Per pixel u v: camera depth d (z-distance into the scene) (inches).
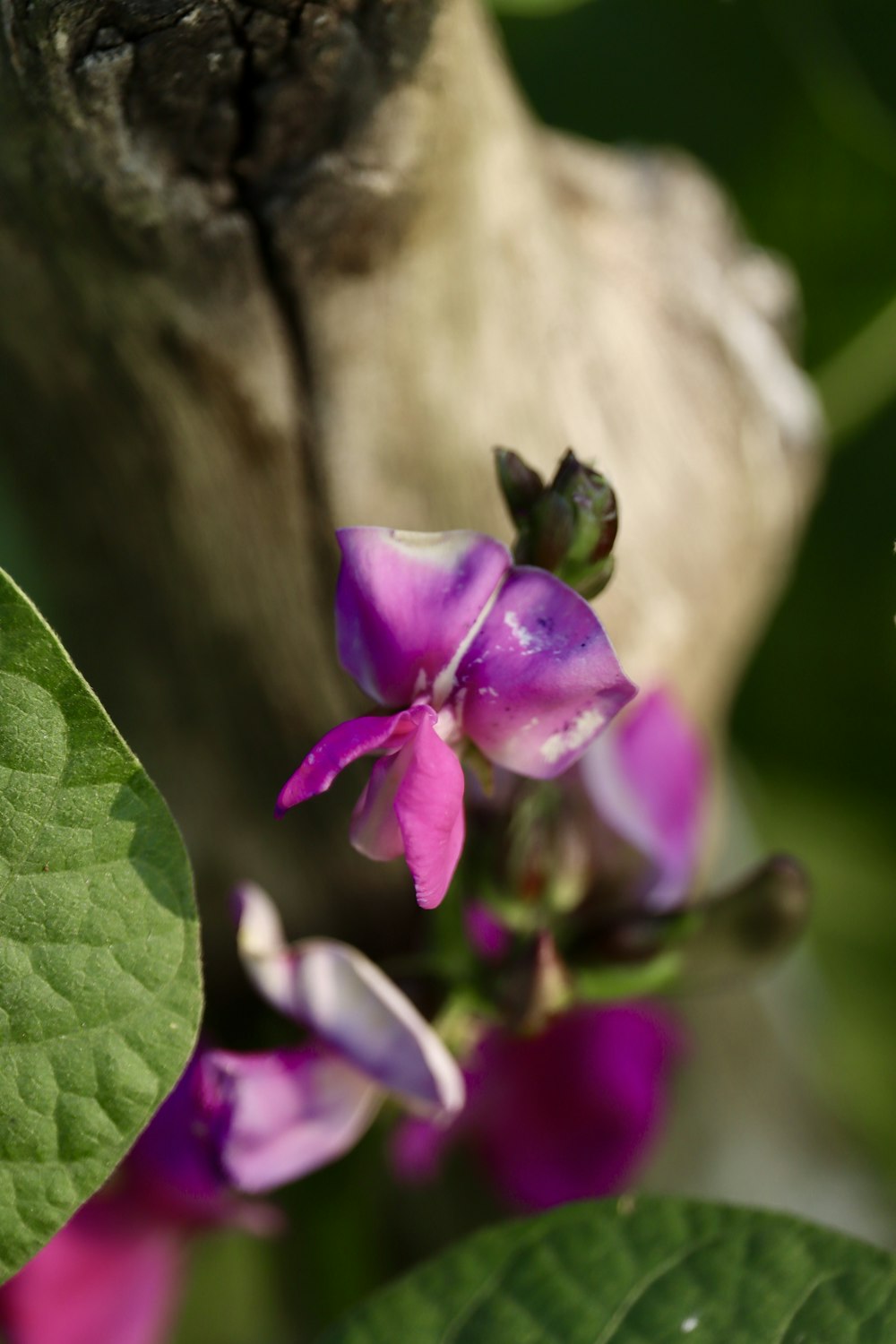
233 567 15.7
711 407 17.8
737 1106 21.5
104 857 12.9
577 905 14.9
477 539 13.1
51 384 15.1
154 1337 15.7
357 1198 16.2
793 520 19.2
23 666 12.9
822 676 24.2
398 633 13.2
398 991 14.5
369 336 15.0
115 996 13.0
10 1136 13.0
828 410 22.5
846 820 24.8
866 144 21.2
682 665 17.6
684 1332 13.5
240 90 13.8
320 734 16.3
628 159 19.7
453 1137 16.1
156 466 15.3
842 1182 22.9
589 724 13.2
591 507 13.6
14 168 14.0
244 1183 14.2
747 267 20.1
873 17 19.8
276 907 16.8
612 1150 16.1
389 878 16.5
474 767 13.4
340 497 15.5
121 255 14.4
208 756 16.5
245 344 14.8
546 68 22.3
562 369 16.4
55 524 16.0
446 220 15.0
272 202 14.3
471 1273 13.7
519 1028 14.5
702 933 14.7
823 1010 24.1
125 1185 15.2
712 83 22.2
